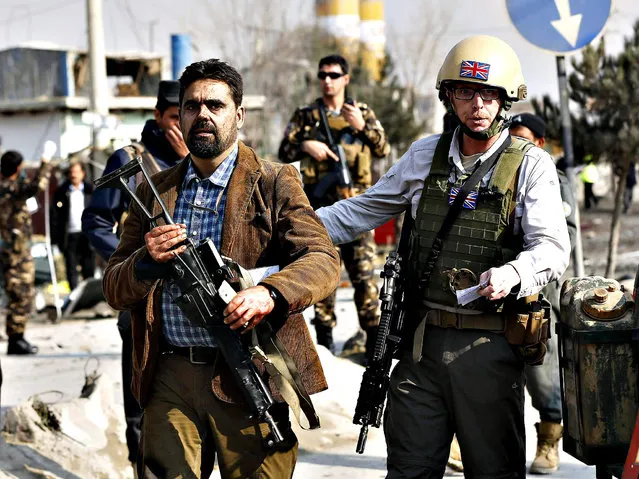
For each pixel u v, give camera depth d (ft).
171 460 12.91
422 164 14.49
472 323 13.87
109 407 23.49
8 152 35.81
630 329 13.25
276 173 13.08
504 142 14.01
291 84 111.75
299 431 22.16
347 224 15.11
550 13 22.52
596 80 49.06
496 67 13.61
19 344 35.32
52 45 101.04
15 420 21.65
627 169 50.06
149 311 12.96
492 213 13.74
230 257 12.85
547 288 18.90
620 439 13.34
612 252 50.85
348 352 30.01
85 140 99.04
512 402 14.01
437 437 14.15
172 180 13.33
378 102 96.43
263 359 12.47
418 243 14.23
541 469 19.38
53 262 53.93
